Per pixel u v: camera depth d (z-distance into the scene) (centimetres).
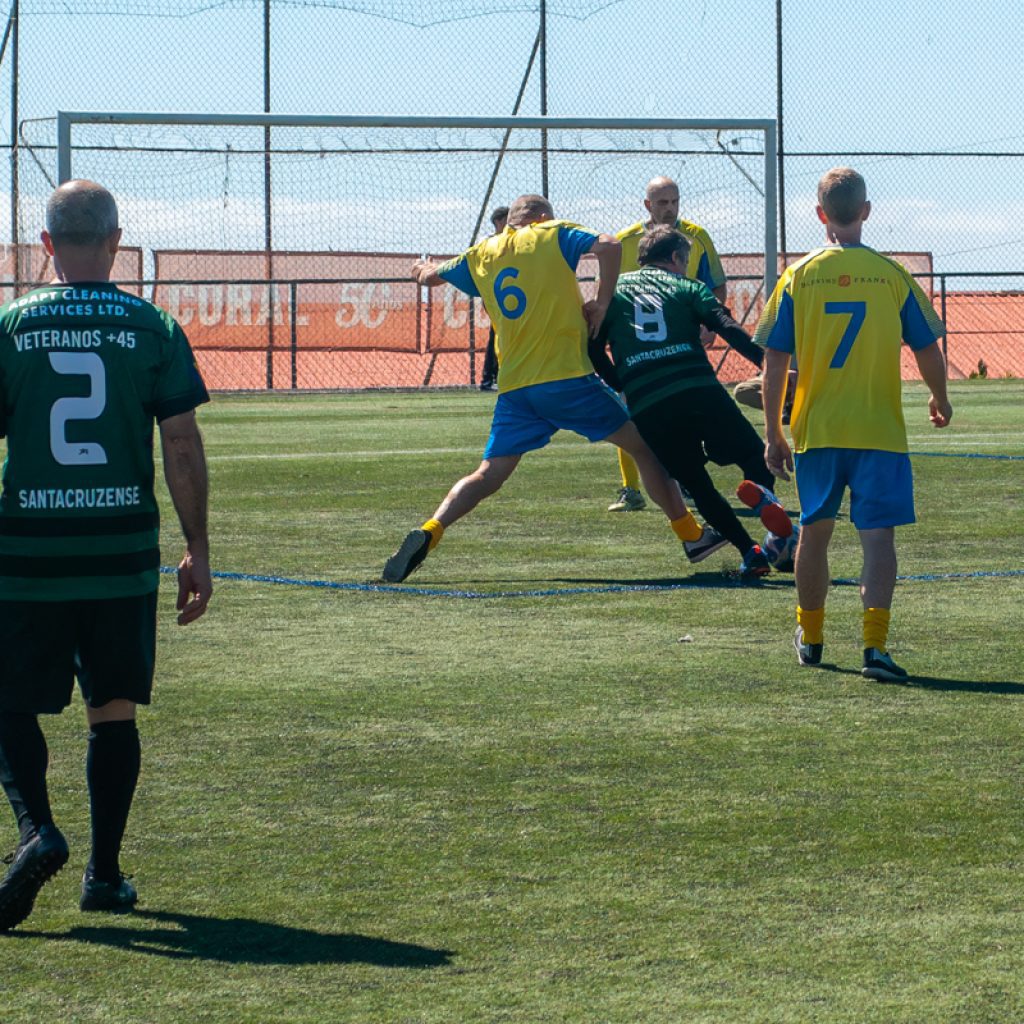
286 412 6475
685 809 1257
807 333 1706
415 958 969
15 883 1007
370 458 4316
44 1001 913
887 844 1170
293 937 1006
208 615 2103
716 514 2358
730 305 7906
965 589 2241
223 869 1132
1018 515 3009
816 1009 888
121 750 1073
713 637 1939
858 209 1725
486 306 2338
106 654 1057
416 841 1187
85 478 1041
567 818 1238
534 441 2314
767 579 2370
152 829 1219
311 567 2502
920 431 5044
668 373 2344
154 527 1079
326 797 1297
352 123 5759
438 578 2398
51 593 1041
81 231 1061
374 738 1476
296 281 7875
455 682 1705
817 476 1719
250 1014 893
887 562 1705
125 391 1048
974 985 918
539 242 2283
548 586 2319
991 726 1506
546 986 925
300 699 1628
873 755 1407
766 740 1461
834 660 1805
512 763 1392
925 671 1741
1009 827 1206
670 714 1560
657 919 1028
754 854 1151
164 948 991
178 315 8000
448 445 4784
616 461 4184
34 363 1034
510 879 1105
